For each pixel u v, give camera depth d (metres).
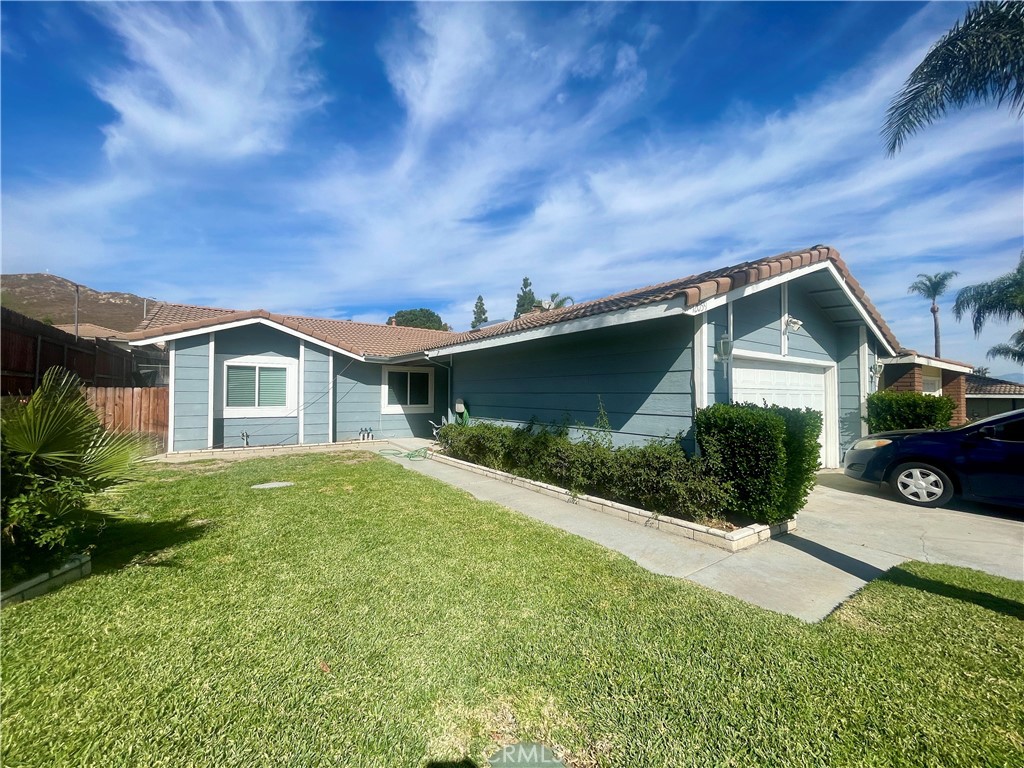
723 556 4.44
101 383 11.77
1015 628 3.01
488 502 6.51
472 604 3.33
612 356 7.32
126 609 3.16
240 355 11.88
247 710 2.19
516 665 2.59
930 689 2.39
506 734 2.07
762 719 2.17
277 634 2.87
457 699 2.30
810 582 3.81
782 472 4.79
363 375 14.16
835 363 9.26
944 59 6.68
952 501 6.70
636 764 1.91
